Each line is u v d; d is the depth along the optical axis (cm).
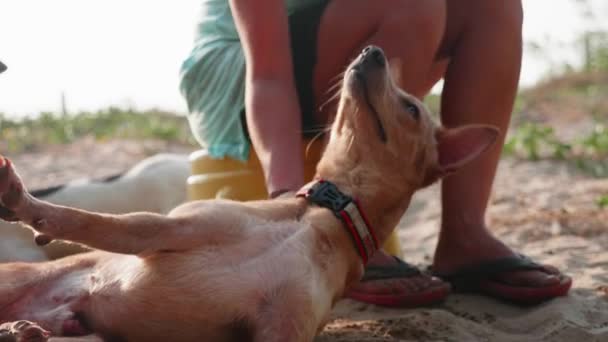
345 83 144
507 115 172
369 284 162
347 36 166
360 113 143
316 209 136
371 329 152
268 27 154
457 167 152
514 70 170
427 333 151
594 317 160
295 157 152
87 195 227
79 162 408
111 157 426
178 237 124
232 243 126
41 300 136
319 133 167
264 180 171
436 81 186
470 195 170
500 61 169
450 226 172
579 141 354
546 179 307
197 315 124
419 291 162
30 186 331
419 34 162
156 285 124
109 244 122
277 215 133
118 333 129
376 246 141
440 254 174
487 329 155
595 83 614
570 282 168
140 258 126
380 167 144
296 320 125
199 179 176
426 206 273
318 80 170
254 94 155
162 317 125
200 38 179
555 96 580
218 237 126
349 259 136
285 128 153
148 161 247
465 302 168
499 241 171
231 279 124
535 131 355
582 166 322
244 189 171
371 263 164
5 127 545
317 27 168
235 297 123
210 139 175
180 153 446
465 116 170
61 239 121
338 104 157
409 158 146
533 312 161
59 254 212
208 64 174
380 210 144
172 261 124
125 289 126
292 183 149
